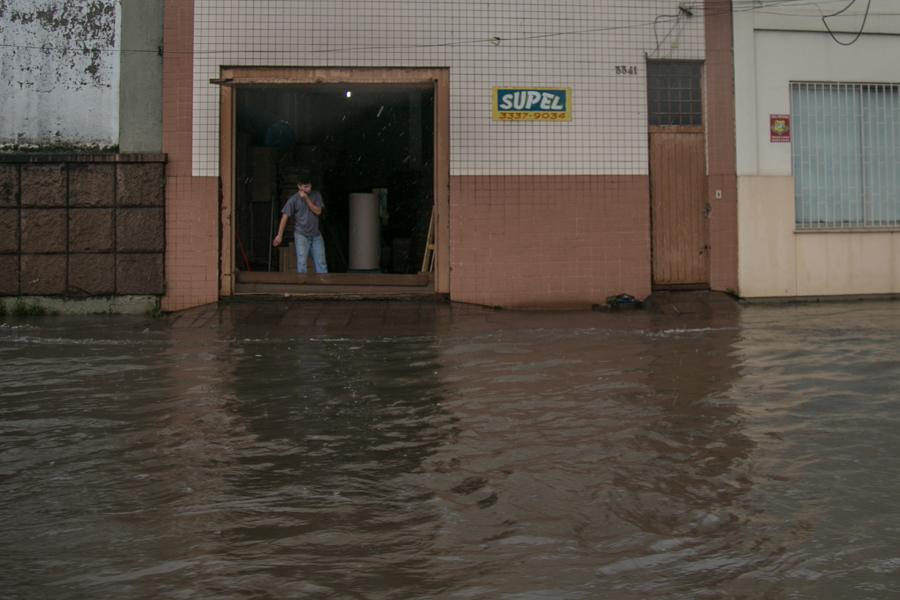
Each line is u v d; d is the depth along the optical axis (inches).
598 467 146.9
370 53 398.3
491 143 405.7
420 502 129.9
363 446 161.3
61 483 139.3
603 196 412.5
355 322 353.4
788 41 435.2
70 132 396.2
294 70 397.1
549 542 114.5
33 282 389.4
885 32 443.5
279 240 416.5
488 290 406.6
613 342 294.0
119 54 394.3
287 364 252.5
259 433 171.0
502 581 103.0
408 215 547.8
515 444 161.9
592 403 195.9
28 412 188.7
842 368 236.8
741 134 429.7
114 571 105.7
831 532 117.5
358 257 491.5
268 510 126.8
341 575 104.7
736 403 194.9
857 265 443.2
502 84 405.1
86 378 229.1
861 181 447.8
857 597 99.0
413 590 100.7
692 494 132.9
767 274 433.4
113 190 391.2
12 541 115.2
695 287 432.5
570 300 411.2
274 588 101.2
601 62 411.8
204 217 394.9
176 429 174.2
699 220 430.9
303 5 396.5
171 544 114.0
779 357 256.8
